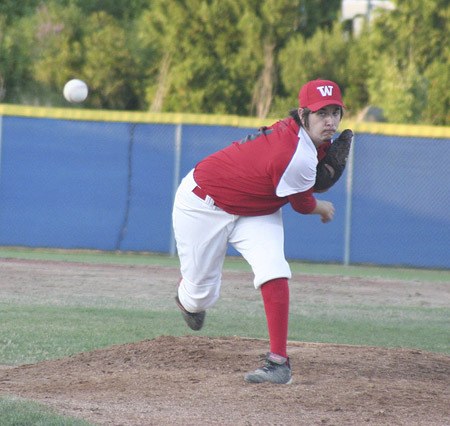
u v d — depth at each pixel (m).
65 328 28.11
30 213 57.25
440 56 74.69
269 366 17.83
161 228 57.06
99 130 57.03
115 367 19.88
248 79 78.25
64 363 20.53
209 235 17.86
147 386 17.80
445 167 55.41
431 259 55.62
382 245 55.88
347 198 55.81
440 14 74.38
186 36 78.12
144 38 81.31
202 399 16.66
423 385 18.31
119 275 43.72
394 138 55.53
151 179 57.00
